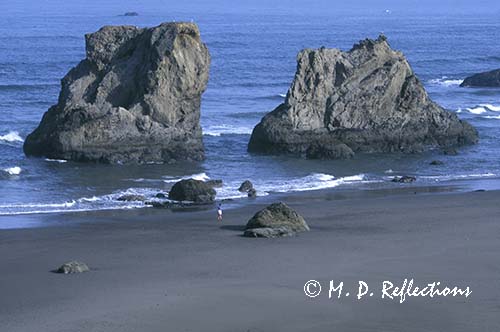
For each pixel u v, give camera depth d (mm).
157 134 111625
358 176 104875
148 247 70500
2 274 63125
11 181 98625
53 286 60031
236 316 53969
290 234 73750
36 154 112938
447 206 86438
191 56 113375
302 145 118625
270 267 64000
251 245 70562
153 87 112375
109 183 98750
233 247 70000
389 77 123125
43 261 66625
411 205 87062
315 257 66562
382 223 78625
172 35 112938
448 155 119875
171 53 112188
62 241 72812
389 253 67625
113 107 112812
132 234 75250
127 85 114562
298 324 52688
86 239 73500
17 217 82188
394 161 115250
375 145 121188
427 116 124562
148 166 108938
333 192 95438
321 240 72062
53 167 106438
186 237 73875
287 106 119875
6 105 156375
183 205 88375
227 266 64375
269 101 171250
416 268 63469
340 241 71625
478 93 189625
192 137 113875
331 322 52969
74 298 57500
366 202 88875
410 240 71812
